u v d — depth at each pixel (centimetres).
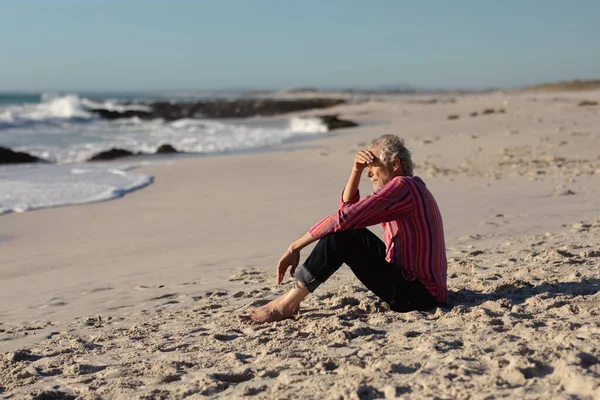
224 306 471
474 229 746
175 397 281
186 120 4697
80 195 1206
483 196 1009
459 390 251
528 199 956
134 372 324
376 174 384
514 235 689
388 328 360
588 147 1566
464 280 475
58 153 2162
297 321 394
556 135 1839
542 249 580
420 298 382
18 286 630
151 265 679
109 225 945
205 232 858
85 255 762
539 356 281
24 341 417
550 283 435
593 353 281
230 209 1020
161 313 468
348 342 339
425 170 1354
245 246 746
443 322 363
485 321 349
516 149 1609
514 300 404
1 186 1312
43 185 1327
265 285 537
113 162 1869
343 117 4128
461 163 1457
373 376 276
